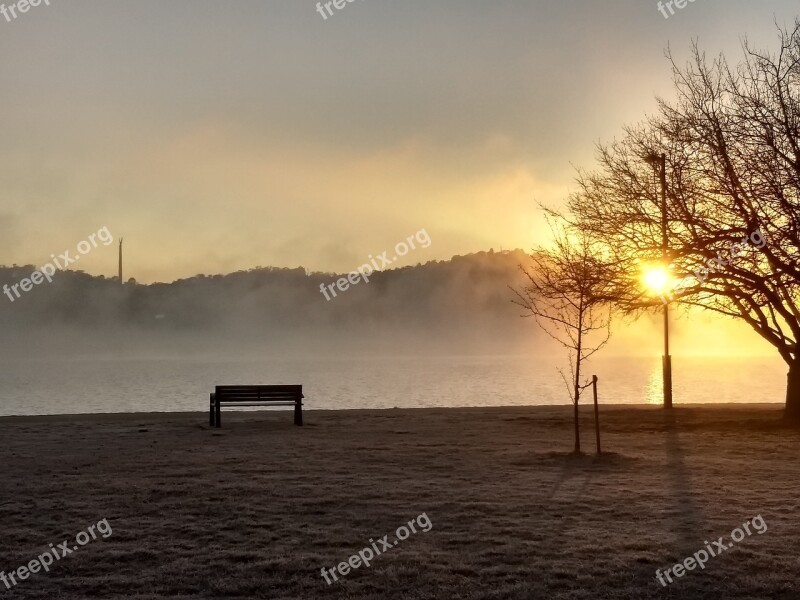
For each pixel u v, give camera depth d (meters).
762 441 22.27
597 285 27.73
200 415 31.22
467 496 14.48
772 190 21.08
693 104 26.75
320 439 22.95
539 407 34.84
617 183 29.27
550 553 10.85
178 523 12.57
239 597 9.30
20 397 78.06
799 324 26.30
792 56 24.53
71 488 15.27
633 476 16.59
